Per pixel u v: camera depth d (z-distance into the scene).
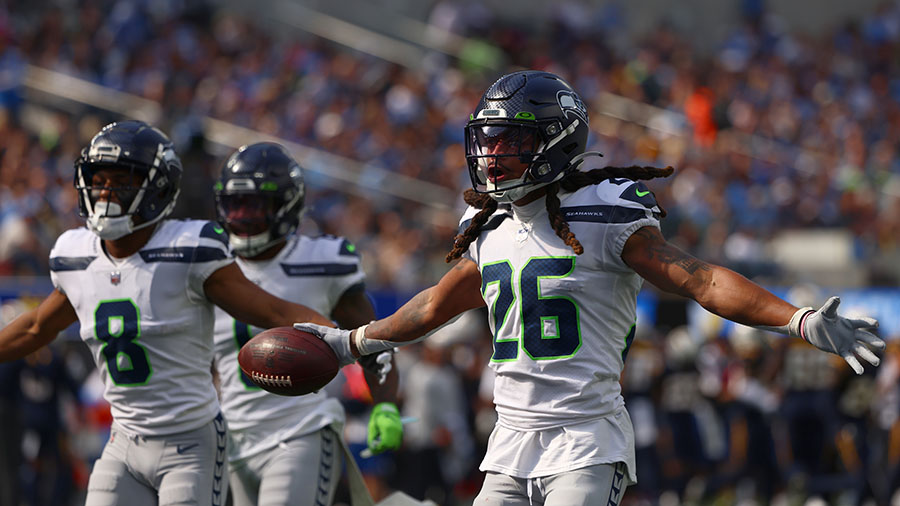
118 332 15.26
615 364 13.04
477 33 71.75
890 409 33.97
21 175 47.50
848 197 59.84
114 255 15.41
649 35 77.00
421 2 73.81
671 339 36.59
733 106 68.06
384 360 15.73
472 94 62.56
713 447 37.69
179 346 15.38
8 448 29.53
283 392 14.08
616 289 12.79
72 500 32.44
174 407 15.41
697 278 12.08
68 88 56.34
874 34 81.50
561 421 12.80
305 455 17.30
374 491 31.78
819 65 77.00
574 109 13.02
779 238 55.66
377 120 58.00
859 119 72.06
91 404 33.47
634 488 34.81
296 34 69.88
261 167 17.38
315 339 14.20
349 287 18.06
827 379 34.41
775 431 35.66
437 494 34.00
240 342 17.53
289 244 18.11
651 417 35.00
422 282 43.75
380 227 49.19
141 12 61.62
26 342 16.28
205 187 33.50
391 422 17.91
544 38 73.19
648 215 12.61
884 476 34.06
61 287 15.77
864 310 42.66
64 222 45.38
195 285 15.29
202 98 57.94
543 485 12.84
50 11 61.06
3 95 54.44
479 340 37.12
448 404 33.88
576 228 12.71
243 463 17.56
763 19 80.38
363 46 68.94
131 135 15.04
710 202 55.00
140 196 14.97
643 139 60.22
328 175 52.41
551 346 12.80
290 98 59.28
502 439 13.22
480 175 13.18
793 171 62.59
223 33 64.19
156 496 15.80
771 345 35.62
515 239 13.08
